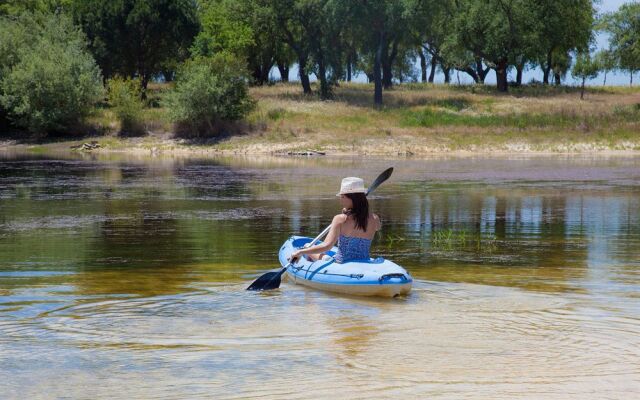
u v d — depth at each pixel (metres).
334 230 11.08
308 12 63.09
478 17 67.81
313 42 63.88
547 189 26.83
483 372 7.11
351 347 7.95
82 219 19.67
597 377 6.96
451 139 49.25
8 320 9.15
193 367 7.31
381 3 60.28
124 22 65.50
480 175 32.47
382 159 42.41
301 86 72.50
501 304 9.93
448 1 64.44
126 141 53.53
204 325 8.89
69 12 69.56
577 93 69.56
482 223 18.81
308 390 6.64
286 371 7.17
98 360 7.54
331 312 9.52
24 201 23.81
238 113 53.12
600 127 50.72
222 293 10.73
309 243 12.69
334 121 53.91
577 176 31.70
